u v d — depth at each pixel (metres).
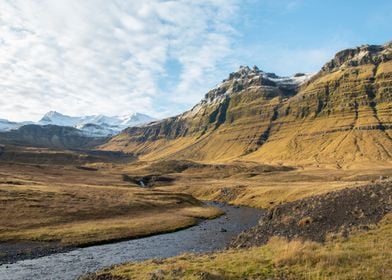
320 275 22.58
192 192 185.75
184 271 26.58
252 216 103.31
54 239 65.25
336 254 25.95
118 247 61.50
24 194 99.94
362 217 42.62
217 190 175.62
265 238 48.12
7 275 42.75
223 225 87.38
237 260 29.22
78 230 72.06
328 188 117.69
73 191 119.19
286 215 59.62
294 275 23.36
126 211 98.19
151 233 75.31
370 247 27.98
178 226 84.12
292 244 31.77
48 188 119.69
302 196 117.69
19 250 57.44
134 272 29.94
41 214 82.00
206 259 32.19
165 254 54.56
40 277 41.53
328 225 44.09
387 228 34.78
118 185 195.00
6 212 79.75
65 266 47.31
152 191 149.12
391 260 23.64
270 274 24.20
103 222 82.00
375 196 49.88
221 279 24.05
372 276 20.89
